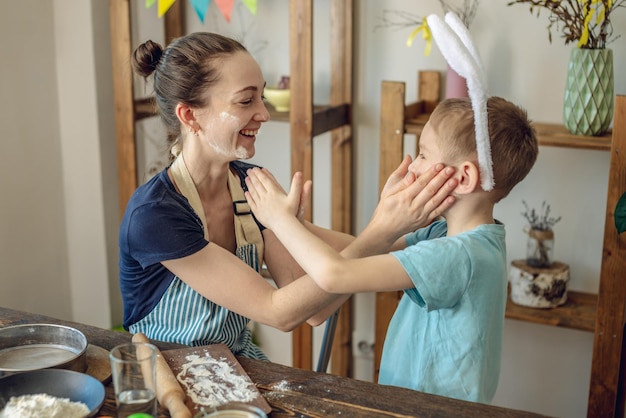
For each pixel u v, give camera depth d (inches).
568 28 89.9
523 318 90.4
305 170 95.3
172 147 65.3
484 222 59.2
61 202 114.0
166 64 61.3
